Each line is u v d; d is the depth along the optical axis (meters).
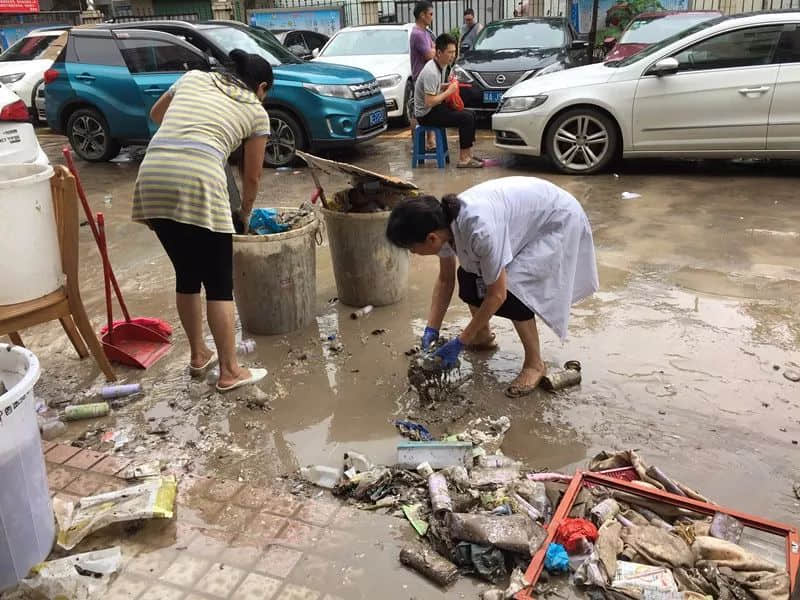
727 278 4.66
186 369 3.79
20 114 3.99
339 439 3.12
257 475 2.89
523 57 9.90
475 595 2.22
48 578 2.21
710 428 3.09
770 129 6.82
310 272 4.14
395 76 10.30
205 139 3.28
